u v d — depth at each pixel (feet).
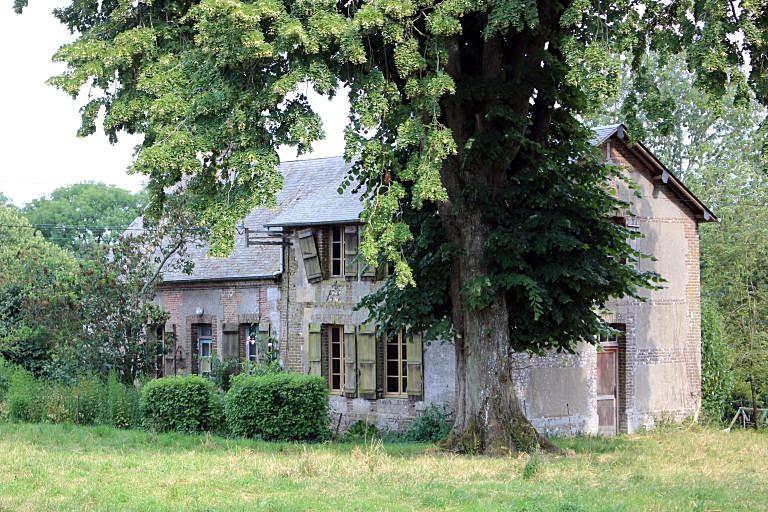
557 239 60.08
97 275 92.58
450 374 81.76
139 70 52.29
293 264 94.43
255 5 46.44
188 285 104.22
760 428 104.63
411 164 53.31
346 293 89.61
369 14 47.91
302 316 93.40
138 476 49.62
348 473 50.78
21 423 81.10
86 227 233.14
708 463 60.34
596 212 64.23
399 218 67.10
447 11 50.19
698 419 96.58
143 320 93.50
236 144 49.03
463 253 62.34
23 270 106.63
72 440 68.59
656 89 57.62
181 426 77.71
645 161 92.68
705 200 139.33
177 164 48.03
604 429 88.58
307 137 48.03
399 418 85.15
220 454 61.16
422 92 52.11
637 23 53.06
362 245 51.90
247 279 97.86
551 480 49.47
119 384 84.02
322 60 48.60
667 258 94.84
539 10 57.47
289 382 76.89
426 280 65.36
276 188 48.16
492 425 62.49
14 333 104.78
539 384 82.43
